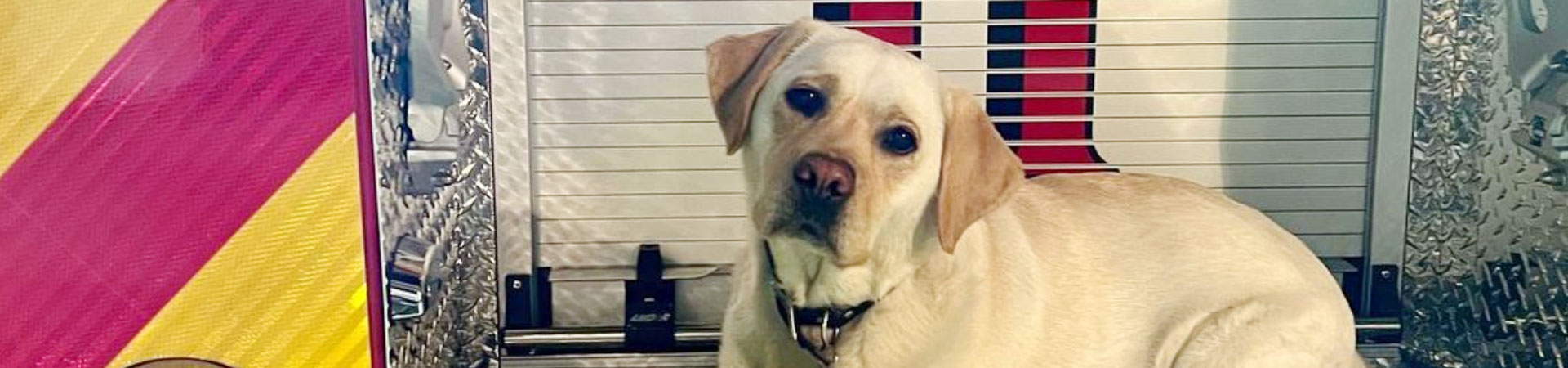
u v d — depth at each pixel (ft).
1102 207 7.78
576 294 8.20
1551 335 8.05
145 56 5.86
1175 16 7.85
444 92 7.72
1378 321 8.38
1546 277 8.09
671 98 7.95
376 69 7.06
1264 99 8.01
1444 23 8.03
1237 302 7.61
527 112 7.93
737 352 7.28
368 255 6.09
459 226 7.98
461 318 8.12
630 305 8.17
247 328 6.05
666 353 8.21
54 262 5.95
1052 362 7.34
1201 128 8.01
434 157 7.72
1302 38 7.96
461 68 7.79
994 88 7.84
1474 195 8.20
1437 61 8.06
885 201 6.39
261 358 6.07
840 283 6.66
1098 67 7.86
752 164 6.58
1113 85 7.89
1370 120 8.11
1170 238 7.71
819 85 6.28
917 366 6.88
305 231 6.02
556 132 7.97
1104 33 7.82
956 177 6.48
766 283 7.00
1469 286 8.29
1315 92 8.04
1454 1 8.02
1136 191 7.88
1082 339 7.42
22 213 5.92
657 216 8.11
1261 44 7.94
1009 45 7.78
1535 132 8.06
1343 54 8.01
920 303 6.81
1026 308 7.22
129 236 5.96
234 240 6.00
